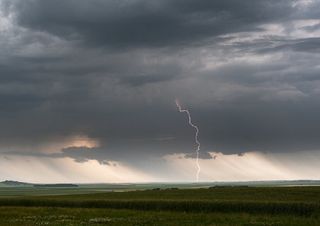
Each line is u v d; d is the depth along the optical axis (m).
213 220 52.53
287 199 72.31
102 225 48.78
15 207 76.31
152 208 69.75
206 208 65.62
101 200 79.25
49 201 83.88
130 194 107.06
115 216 58.88
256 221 51.06
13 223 51.50
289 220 51.91
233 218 54.28
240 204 64.06
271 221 50.88
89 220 53.56
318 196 77.00
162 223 49.66
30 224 50.19
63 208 73.38
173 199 77.62
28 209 71.69
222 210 64.12
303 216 57.19
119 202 75.00
